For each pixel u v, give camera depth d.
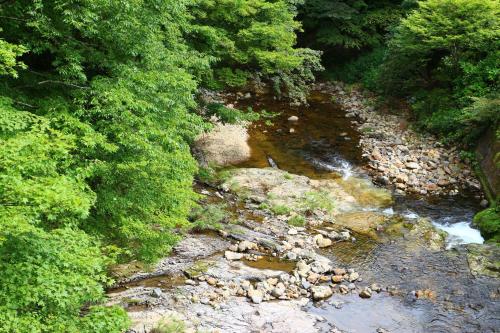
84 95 8.09
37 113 7.90
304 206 13.80
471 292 10.12
